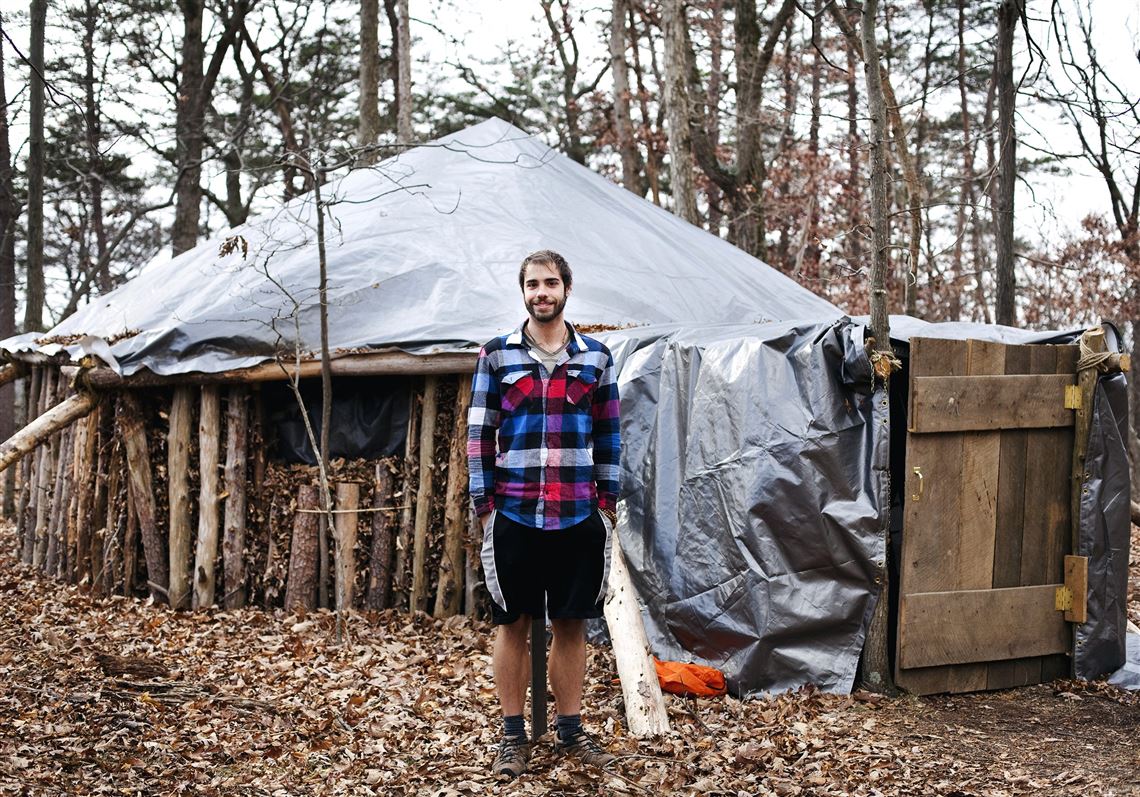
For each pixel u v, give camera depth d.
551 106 25.91
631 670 5.07
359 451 7.57
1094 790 4.12
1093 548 5.96
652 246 9.55
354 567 7.37
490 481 4.16
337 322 7.65
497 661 4.25
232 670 5.76
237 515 7.52
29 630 6.58
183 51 19.86
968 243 21.19
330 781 4.19
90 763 4.23
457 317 7.63
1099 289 18.94
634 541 6.05
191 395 7.70
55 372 9.77
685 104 14.05
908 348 5.71
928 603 5.57
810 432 5.56
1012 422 5.78
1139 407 19.62
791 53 20.95
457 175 9.66
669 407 6.10
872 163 5.58
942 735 4.89
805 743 4.64
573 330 4.26
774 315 9.39
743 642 5.55
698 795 4.00
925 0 18.84
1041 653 5.89
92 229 23.69
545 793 3.98
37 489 9.66
